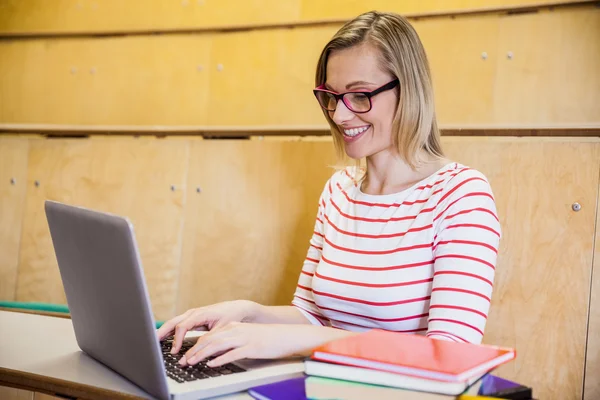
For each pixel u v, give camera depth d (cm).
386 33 132
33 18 224
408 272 125
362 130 135
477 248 117
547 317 161
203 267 199
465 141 172
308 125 193
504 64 170
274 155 194
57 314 168
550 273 162
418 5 180
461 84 174
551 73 165
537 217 164
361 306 129
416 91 132
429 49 178
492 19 172
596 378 156
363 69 131
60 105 221
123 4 215
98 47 218
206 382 89
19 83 225
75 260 98
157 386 84
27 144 220
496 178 168
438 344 92
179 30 209
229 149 199
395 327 128
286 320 137
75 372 98
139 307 82
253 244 195
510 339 164
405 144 133
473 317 110
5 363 102
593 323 157
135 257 81
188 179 203
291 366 98
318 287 136
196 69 207
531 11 168
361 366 83
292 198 192
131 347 88
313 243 153
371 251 132
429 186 131
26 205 218
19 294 216
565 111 163
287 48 196
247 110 200
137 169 208
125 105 214
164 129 209
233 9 203
